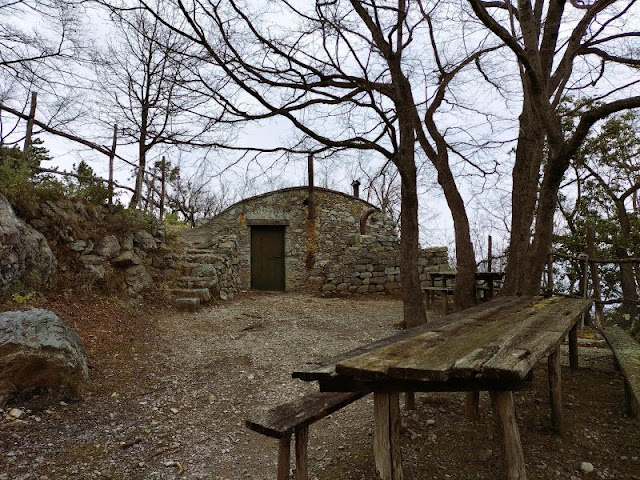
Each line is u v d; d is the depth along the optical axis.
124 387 4.35
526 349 2.00
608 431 3.33
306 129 5.05
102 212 7.43
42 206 6.18
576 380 4.39
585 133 4.29
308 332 6.86
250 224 13.16
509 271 5.76
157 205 9.93
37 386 3.76
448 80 5.99
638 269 11.16
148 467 3.02
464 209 6.34
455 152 6.19
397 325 7.60
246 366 5.09
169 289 7.98
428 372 1.65
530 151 5.72
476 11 4.15
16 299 5.02
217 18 4.64
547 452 3.03
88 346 4.98
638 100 3.85
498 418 1.99
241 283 12.91
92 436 3.38
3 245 4.88
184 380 4.64
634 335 5.76
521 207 5.75
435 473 2.80
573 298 4.65
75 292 6.12
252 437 3.52
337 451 3.22
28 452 3.06
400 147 5.82
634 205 13.31
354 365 1.77
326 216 13.41
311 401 2.54
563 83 5.80
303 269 13.20
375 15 5.45
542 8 5.61
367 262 12.05
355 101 5.54
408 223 6.16
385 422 2.08
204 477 2.93
